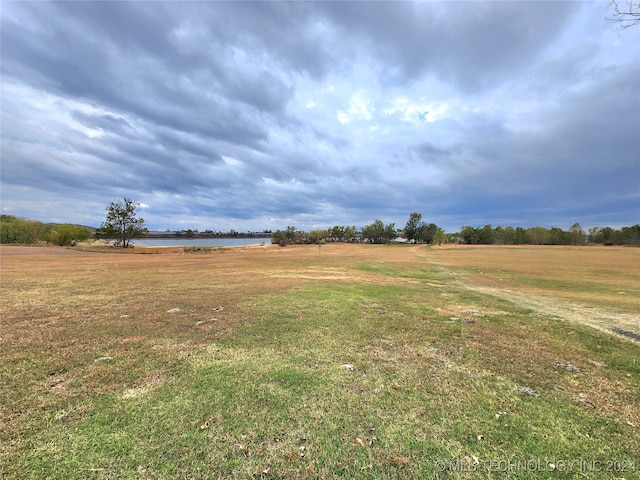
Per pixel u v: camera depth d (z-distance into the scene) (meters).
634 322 7.31
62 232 46.56
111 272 15.44
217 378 3.86
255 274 15.44
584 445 2.70
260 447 2.60
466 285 13.88
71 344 5.00
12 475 2.25
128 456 2.47
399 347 5.13
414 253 44.03
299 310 7.59
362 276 15.74
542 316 7.82
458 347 5.21
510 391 3.68
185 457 2.47
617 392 3.71
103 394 3.43
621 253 44.09
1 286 10.66
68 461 2.40
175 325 6.16
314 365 4.32
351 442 2.69
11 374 3.88
